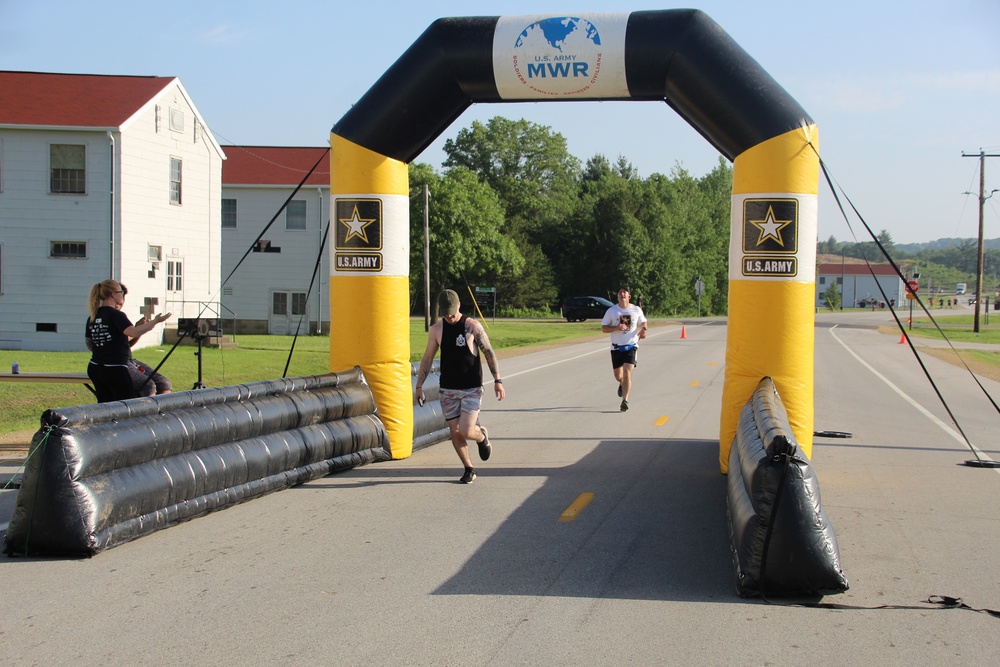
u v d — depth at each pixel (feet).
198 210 98.32
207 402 25.05
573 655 14.82
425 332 127.85
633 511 24.86
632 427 40.75
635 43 28.45
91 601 17.43
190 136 96.27
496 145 293.84
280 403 27.71
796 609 17.17
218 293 101.76
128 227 87.86
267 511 24.79
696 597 17.84
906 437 39.17
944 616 16.83
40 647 15.08
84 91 91.09
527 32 29.37
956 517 24.58
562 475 29.84
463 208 167.12
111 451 21.27
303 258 122.93
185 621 16.34
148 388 29.32
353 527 23.08
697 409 47.26
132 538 21.57
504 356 89.25
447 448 35.27
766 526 17.70
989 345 122.31
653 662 14.55
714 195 334.03
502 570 19.52
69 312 87.04
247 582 18.63
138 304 89.51
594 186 304.91
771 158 27.32
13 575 19.08
